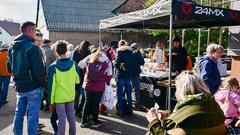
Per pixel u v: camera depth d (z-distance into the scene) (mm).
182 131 2680
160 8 7113
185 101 2758
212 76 5547
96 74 6465
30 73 4977
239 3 10148
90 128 6734
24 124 6832
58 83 5215
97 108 6699
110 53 10938
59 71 5199
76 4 34031
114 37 30938
